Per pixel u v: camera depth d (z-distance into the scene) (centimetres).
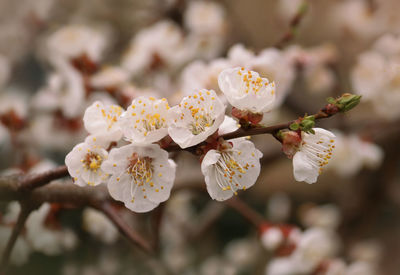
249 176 43
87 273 83
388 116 72
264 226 59
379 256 109
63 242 55
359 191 101
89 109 45
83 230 73
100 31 100
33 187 46
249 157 43
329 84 80
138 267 90
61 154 93
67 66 59
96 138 44
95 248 84
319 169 44
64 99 65
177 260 101
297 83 98
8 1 103
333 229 101
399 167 114
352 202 102
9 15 104
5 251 46
